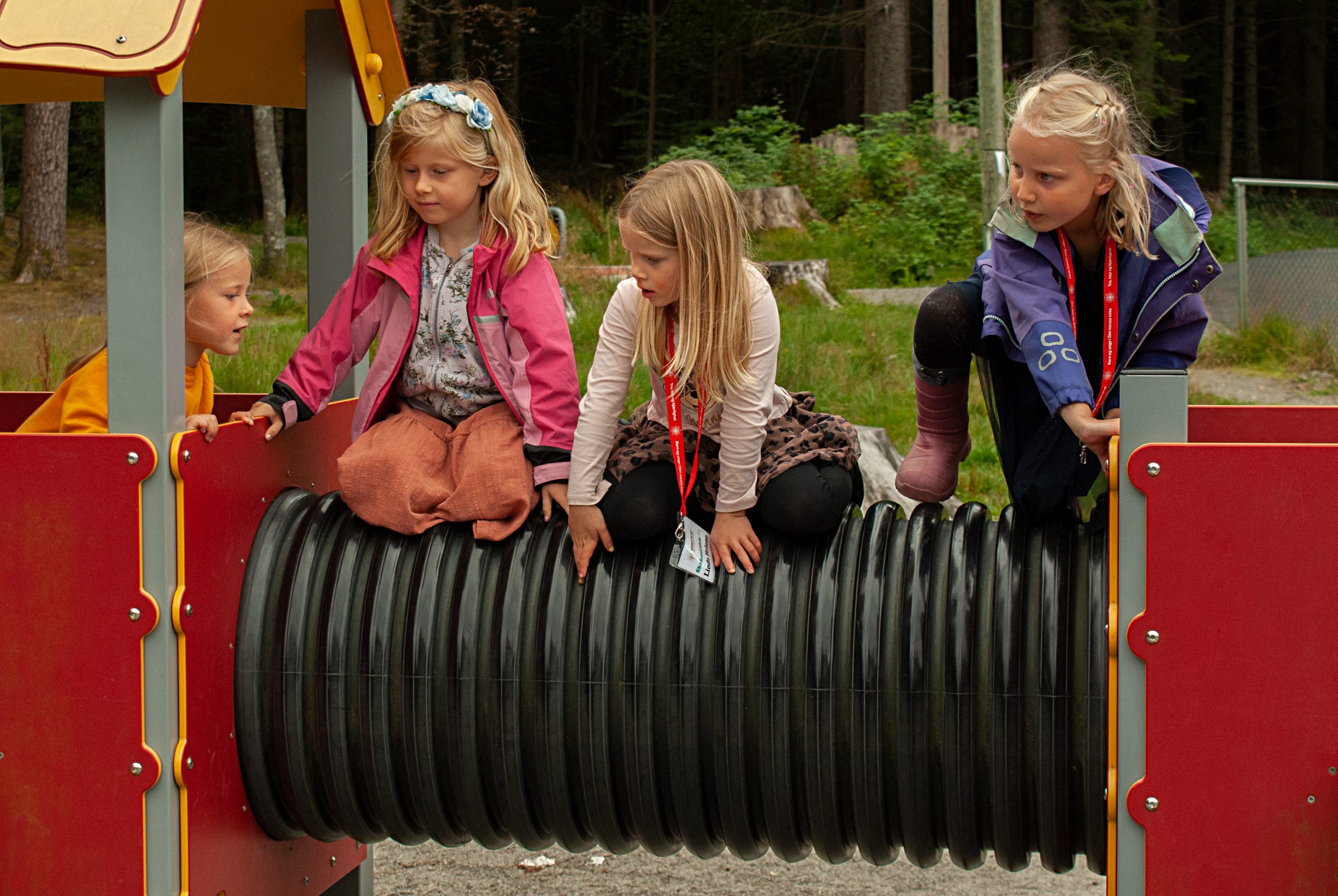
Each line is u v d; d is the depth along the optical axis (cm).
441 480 268
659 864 387
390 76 321
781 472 250
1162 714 208
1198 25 3356
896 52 2383
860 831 246
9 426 354
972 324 266
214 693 246
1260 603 204
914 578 242
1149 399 208
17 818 236
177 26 222
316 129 315
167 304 231
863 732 237
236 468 257
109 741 232
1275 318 1055
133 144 228
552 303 268
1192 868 208
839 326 970
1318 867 203
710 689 242
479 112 262
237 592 257
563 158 3431
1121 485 209
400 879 374
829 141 1984
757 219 1694
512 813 254
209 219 289
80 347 885
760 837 256
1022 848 240
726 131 1983
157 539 230
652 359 253
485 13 2398
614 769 248
